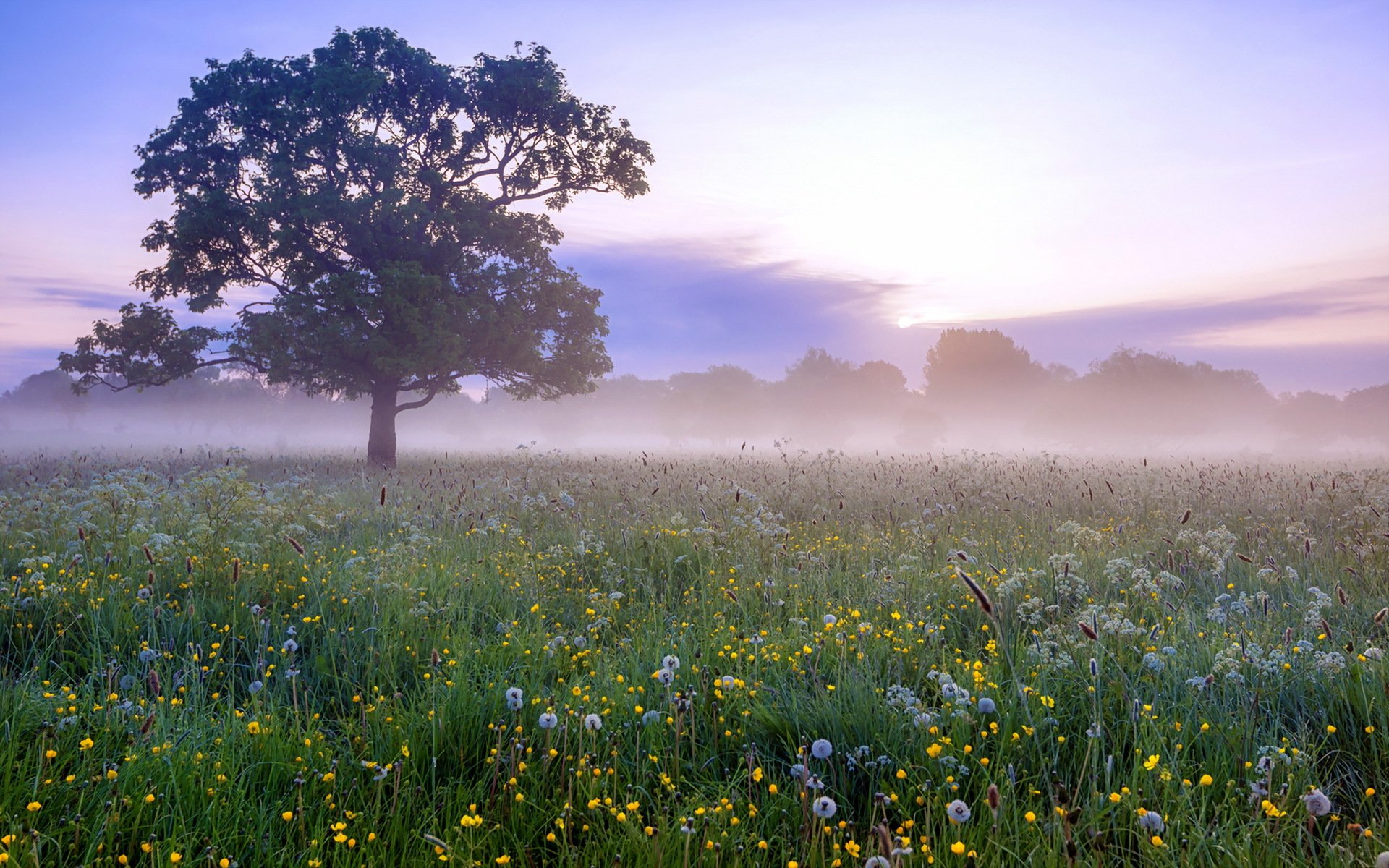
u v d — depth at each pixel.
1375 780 3.45
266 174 25.78
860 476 17.42
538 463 21.69
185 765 3.36
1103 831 2.98
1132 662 4.46
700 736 3.99
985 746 3.70
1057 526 9.88
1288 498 12.35
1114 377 94.00
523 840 3.13
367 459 27.25
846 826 3.17
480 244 27.03
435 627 5.78
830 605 6.24
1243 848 2.84
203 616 5.73
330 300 24.61
